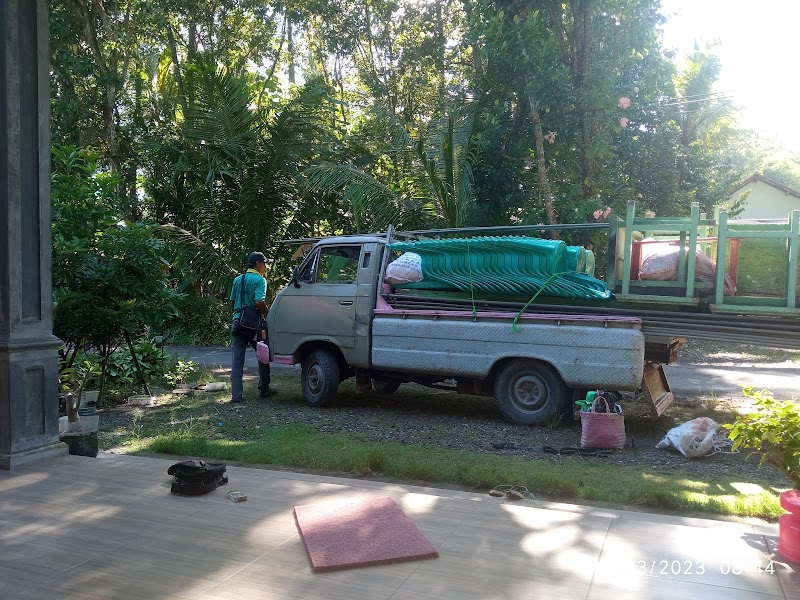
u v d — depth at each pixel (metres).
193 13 20.91
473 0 14.64
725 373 12.08
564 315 7.49
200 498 4.52
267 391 9.77
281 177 17.50
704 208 15.63
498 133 14.43
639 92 14.29
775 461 3.84
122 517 4.13
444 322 8.11
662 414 7.98
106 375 10.02
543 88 13.42
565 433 7.40
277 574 3.31
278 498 4.53
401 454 6.25
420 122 21.17
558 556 3.54
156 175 19.62
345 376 9.23
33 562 3.46
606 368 7.20
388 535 3.76
